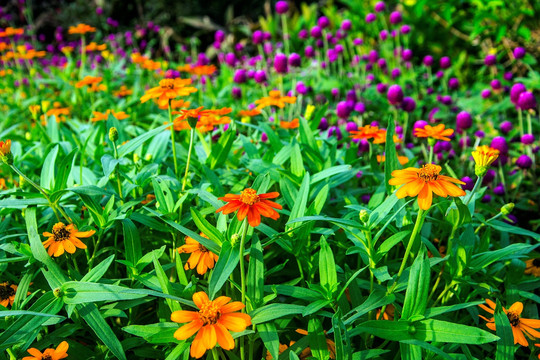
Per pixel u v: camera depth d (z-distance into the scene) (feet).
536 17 5.28
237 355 2.52
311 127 3.28
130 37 7.46
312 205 2.59
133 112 4.21
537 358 2.52
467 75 5.72
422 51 6.17
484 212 3.29
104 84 4.80
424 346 2.12
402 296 2.51
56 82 4.86
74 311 2.51
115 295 2.34
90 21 10.07
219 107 4.09
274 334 2.31
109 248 2.67
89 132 3.43
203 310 2.02
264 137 3.43
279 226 2.83
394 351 2.59
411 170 2.31
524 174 3.69
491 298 2.65
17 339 2.25
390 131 2.66
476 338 2.12
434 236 3.03
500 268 2.73
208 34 9.50
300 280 2.65
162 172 3.13
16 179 3.23
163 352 2.49
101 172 3.14
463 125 3.56
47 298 2.37
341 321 2.24
